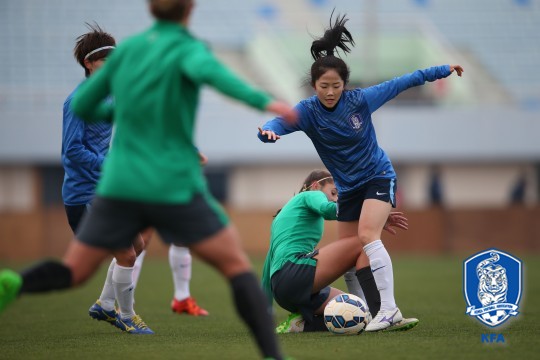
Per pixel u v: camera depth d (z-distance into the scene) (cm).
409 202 8500
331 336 2081
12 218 6525
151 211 1402
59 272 1427
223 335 2233
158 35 1426
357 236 2236
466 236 6800
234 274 1445
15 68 8962
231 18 9594
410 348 1825
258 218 6812
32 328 2502
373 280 2202
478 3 10031
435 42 9281
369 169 2152
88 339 2162
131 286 2286
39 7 9550
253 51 9200
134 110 1397
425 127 8300
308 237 2309
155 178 1383
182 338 2145
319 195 2284
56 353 1862
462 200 8544
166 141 1400
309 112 2136
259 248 6812
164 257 6562
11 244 6519
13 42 9206
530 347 1842
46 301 3391
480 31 9731
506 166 8569
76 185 2222
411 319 2184
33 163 8131
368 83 8300
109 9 9588
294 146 8238
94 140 2244
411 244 6775
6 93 8262
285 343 1934
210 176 8400
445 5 9962
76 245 1439
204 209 1419
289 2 9856
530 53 9544
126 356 1778
